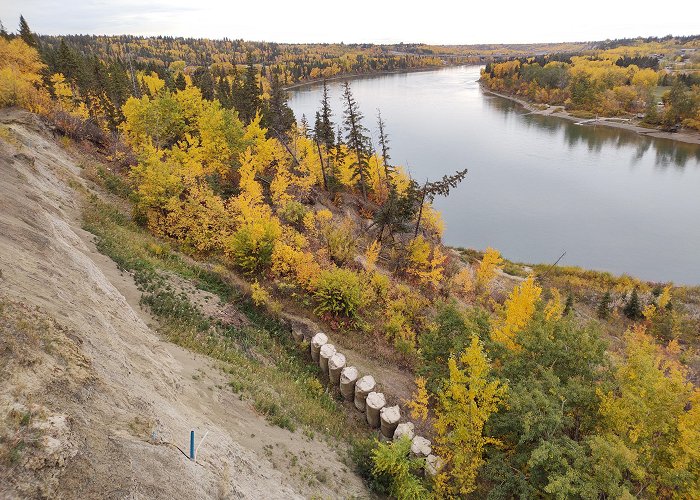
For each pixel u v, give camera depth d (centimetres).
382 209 3762
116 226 2216
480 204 7512
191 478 749
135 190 2717
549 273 5184
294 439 1307
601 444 1059
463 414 1288
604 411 1238
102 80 5478
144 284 1762
